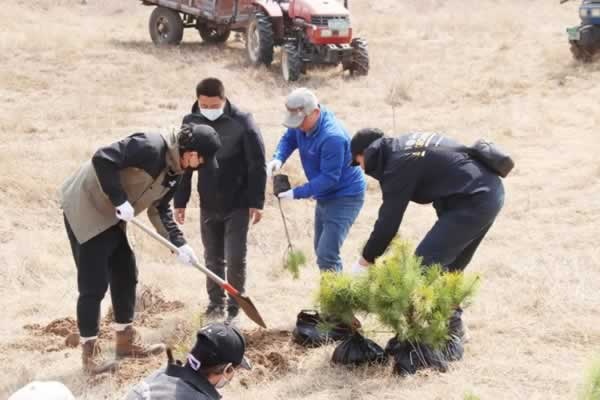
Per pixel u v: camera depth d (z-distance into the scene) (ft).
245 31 81.76
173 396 14.99
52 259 34.81
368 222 40.24
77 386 23.15
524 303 27.78
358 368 23.47
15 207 41.78
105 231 23.47
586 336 24.93
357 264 24.03
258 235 38.09
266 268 33.73
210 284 28.17
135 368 24.04
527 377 22.59
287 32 77.36
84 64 75.56
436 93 69.15
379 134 23.88
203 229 28.02
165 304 29.58
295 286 31.35
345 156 26.37
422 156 23.24
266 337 26.13
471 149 23.84
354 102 67.21
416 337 22.67
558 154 51.11
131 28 97.30
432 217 40.93
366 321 26.45
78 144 52.42
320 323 24.04
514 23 94.94
